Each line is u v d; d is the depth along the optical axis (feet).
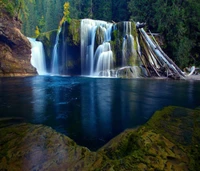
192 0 85.20
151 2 95.20
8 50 76.95
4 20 74.23
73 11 163.32
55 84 52.90
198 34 85.15
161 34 86.43
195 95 36.78
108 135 17.06
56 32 95.81
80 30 86.63
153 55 75.36
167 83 54.29
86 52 88.28
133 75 70.79
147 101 31.63
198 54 87.15
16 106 28.09
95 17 150.92
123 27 77.92
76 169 9.32
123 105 29.04
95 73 84.48
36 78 70.59
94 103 30.25
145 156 9.53
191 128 13.37
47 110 25.93
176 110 18.19
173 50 82.33
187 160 9.37
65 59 93.71
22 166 9.44
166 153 9.86
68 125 19.94
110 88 45.50
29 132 13.61
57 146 11.57
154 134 12.23
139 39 79.92
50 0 219.41
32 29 208.64
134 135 12.30
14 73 77.56
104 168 8.91
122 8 133.69
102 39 83.97
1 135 13.05
